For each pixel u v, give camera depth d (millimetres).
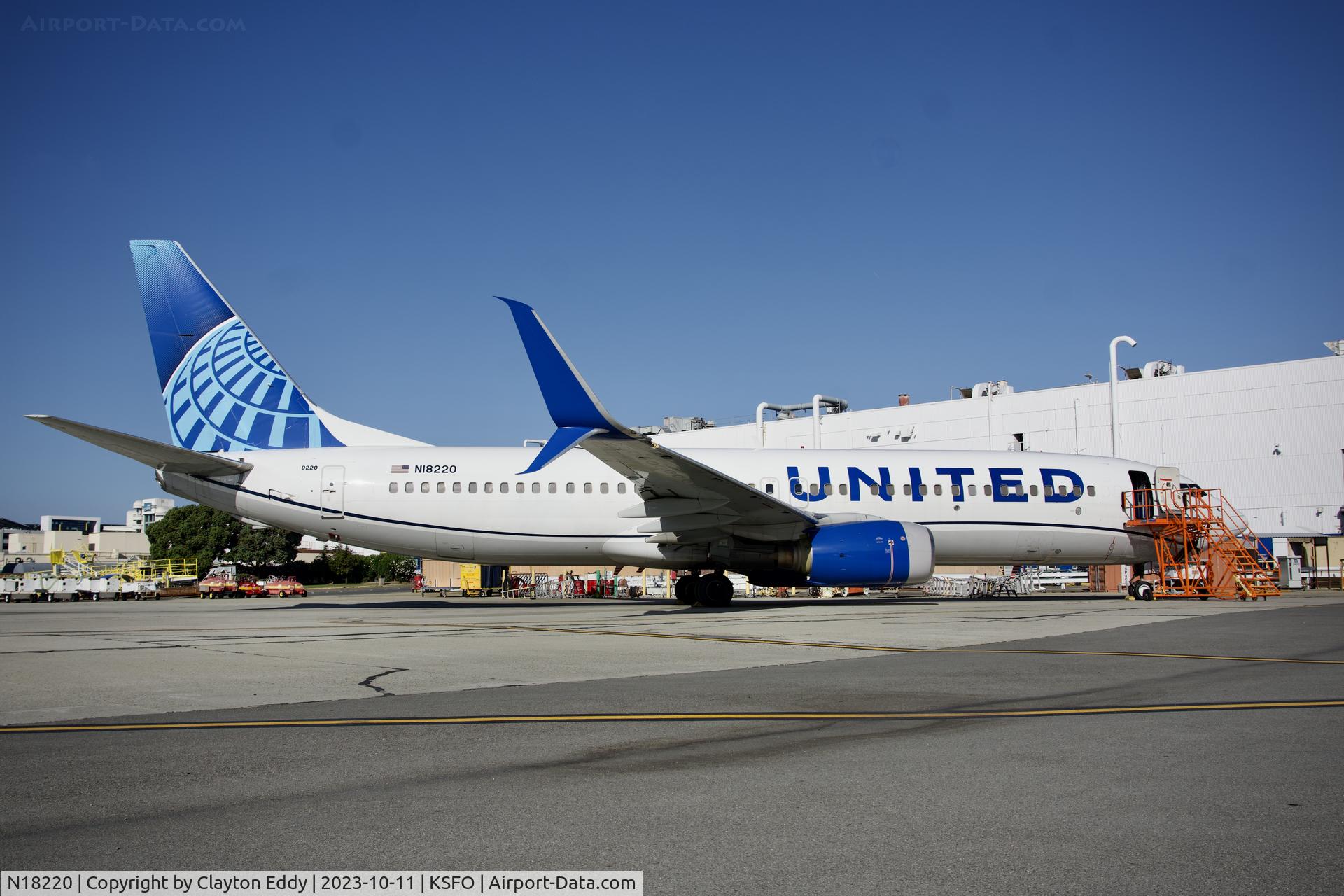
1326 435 37781
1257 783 5379
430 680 9703
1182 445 41000
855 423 51594
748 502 22219
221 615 22469
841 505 25281
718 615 20828
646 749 6320
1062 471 26641
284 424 24812
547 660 11531
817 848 4285
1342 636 14305
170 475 24203
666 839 4410
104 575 54156
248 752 6258
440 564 53031
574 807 4922
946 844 4336
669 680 9688
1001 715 7527
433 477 24297
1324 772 5645
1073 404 43938
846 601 28734
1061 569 42562
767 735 6773
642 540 24047
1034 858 4137
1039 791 5223
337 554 93375
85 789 5328
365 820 4727
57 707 8086
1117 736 6703
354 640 14516
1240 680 9539
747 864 4074
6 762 6004
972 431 47156
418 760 6016
